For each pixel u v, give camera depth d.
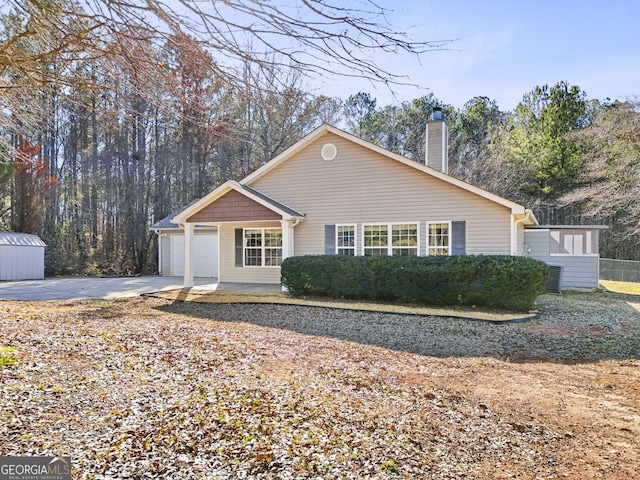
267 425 3.60
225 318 9.38
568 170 23.95
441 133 15.50
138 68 2.74
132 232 25.48
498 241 12.29
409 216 13.22
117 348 5.82
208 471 2.85
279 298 12.14
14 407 3.53
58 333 6.42
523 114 27.03
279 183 14.80
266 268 15.46
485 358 6.40
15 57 2.69
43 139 21.81
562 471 3.05
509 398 4.62
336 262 12.01
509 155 26.00
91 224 26.58
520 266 10.10
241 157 23.41
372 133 26.17
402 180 13.29
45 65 2.94
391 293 11.46
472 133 29.58
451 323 9.06
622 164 19.41
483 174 25.95
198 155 23.27
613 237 26.05
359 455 3.19
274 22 2.33
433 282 10.94
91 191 26.28
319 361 5.89
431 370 5.66
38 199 21.61
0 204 22.53
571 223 27.06
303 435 3.46
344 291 11.93
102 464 2.83
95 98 3.61
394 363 5.96
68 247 24.64
